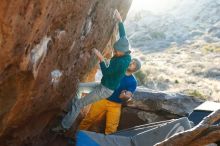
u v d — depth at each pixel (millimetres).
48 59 4625
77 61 5859
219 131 4180
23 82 4398
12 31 3408
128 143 6000
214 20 43875
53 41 4469
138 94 9039
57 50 4746
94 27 5664
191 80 21984
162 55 32406
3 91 4348
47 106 5828
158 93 9102
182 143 4168
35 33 3814
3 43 3484
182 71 25484
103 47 6934
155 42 38156
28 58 4031
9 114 4754
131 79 6676
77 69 6070
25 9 3391
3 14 3213
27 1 3352
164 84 20562
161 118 8875
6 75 4086
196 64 27219
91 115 6914
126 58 5773
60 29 4488
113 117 6777
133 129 6562
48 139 6789
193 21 44812
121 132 6480
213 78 23375
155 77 21766
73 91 6414
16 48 3697
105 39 6758
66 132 7035
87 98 6102
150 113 8883
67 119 6297
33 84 4594
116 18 6613
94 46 6289
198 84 21125
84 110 7504
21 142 5922
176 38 39250
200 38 38156
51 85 5305
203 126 4203
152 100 8922
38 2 3482
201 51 32719
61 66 5242
